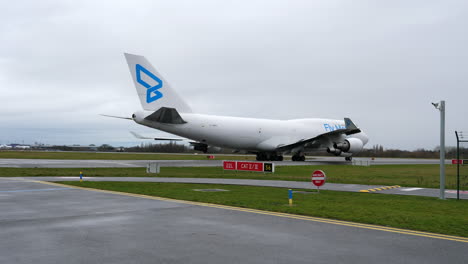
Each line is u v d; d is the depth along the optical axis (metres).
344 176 27.44
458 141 15.62
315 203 13.19
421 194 17.03
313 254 6.68
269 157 48.84
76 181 20.62
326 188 18.94
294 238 7.84
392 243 7.50
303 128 48.75
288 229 8.71
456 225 9.38
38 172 26.88
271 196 15.15
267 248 7.05
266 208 11.66
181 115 38.00
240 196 14.91
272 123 45.97
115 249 6.91
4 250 6.77
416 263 6.21
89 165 35.72
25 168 30.53
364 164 44.16
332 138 47.94
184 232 8.34
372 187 19.66
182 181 21.73
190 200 13.46
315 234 8.22
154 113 33.94
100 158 55.81
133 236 7.94
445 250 7.02
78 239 7.63
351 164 45.25
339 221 9.75
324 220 9.88
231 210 11.34
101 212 10.88
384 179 25.41
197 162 43.56
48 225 9.01
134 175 25.55
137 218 9.97
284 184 20.53
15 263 6.03
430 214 11.17
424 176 28.89
